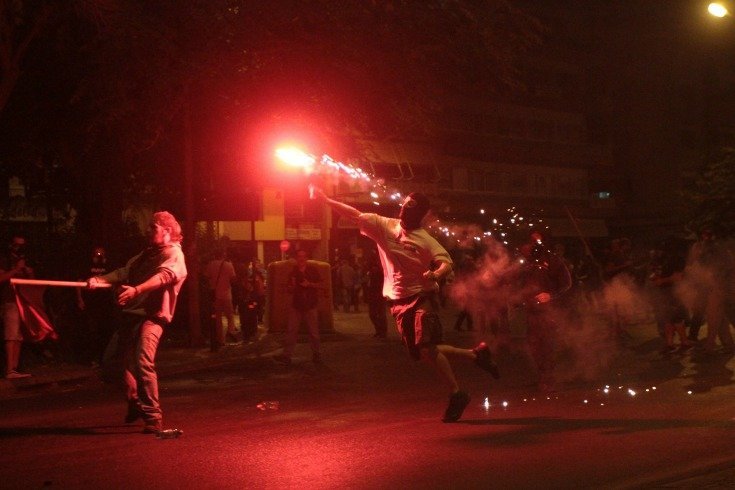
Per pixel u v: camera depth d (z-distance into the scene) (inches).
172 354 667.4
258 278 903.7
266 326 845.8
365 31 671.8
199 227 914.7
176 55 610.2
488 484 243.1
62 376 540.4
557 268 430.9
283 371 559.5
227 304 742.5
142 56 602.2
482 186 2065.7
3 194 845.2
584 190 2367.1
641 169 2496.3
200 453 297.7
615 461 267.1
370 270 799.1
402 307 341.4
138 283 339.9
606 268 727.1
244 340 770.8
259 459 285.1
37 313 532.4
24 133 701.3
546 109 2263.8
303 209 1589.6
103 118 621.9
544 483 242.7
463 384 461.1
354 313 1243.2
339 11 652.1
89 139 650.2
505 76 751.7
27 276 523.8
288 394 443.2
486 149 2055.9
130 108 614.5
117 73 603.2
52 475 272.1
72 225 826.8
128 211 949.8
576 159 2309.3
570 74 2348.7
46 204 831.7
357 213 343.0
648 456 272.8
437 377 494.3
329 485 247.4
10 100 683.4
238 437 325.1
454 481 247.6
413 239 335.6
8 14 595.2
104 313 611.8
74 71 654.5
